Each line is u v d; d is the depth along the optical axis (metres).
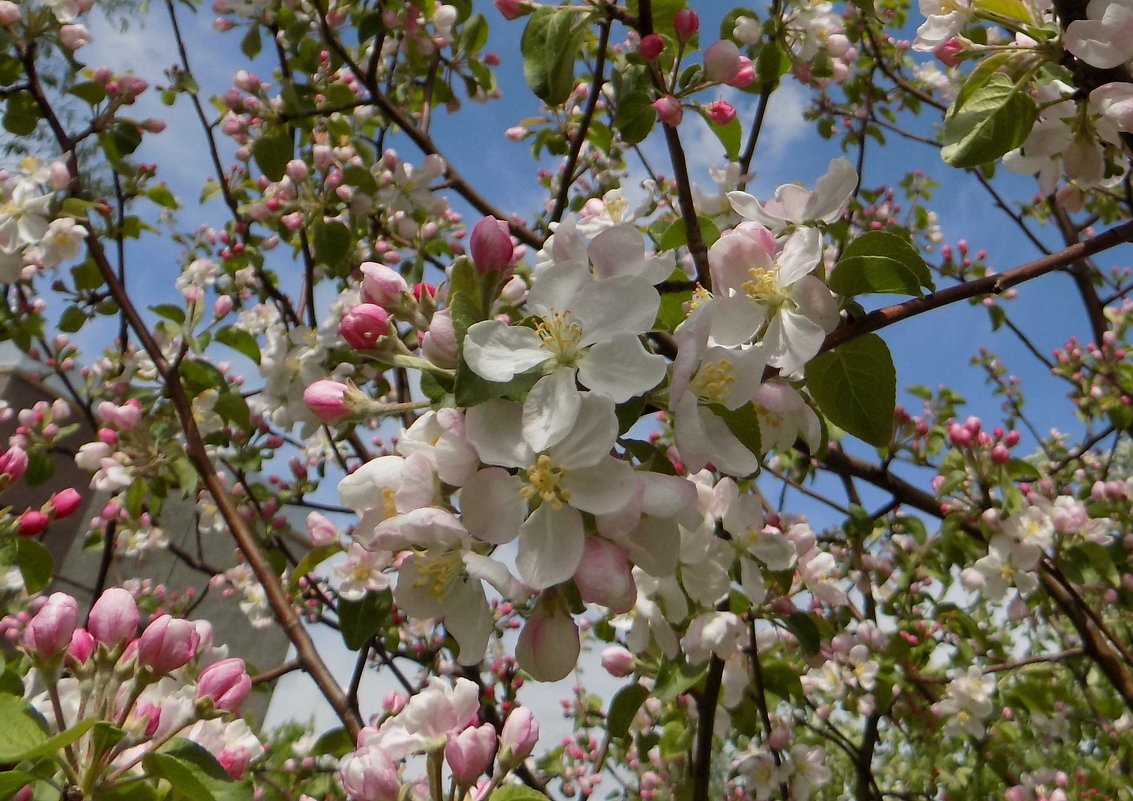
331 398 0.20
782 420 0.25
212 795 0.19
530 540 0.17
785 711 0.61
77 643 0.20
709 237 0.36
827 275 0.24
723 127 0.38
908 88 0.68
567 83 0.33
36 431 0.57
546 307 0.18
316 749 0.45
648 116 0.34
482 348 0.17
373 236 0.56
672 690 0.36
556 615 0.19
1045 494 0.55
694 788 0.36
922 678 0.56
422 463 0.18
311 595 0.58
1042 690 0.57
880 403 0.24
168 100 0.55
